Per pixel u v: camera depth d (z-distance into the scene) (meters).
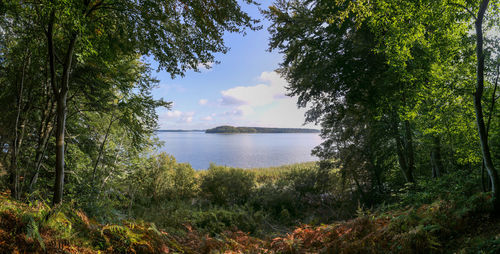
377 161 13.09
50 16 5.07
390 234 4.33
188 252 5.38
